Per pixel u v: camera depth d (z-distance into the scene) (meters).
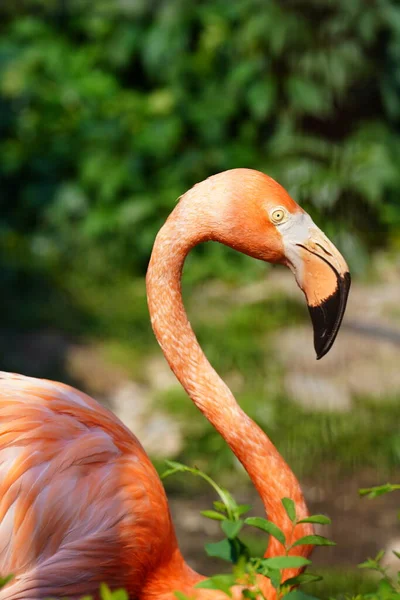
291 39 12.48
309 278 4.29
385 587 3.81
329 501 7.66
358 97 12.87
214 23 13.05
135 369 9.89
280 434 8.58
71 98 13.19
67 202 12.67
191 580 4.53
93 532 4.21
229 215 4.28
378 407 9.07
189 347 4.44
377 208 12.59
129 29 13.55
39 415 4.34
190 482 7.99
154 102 12.93
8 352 9.93
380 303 11.36
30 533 4.16
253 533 7.18
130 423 8.84
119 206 12.53
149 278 4.42
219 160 12.67
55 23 14.28
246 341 10.32
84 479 4.26
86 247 12.38
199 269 12.16
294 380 9.62
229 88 12.96
